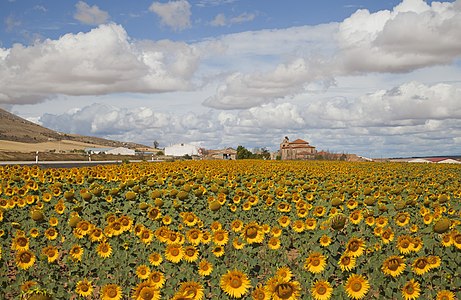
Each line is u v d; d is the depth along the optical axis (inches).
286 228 497.7
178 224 515.5
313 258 331.0
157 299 278.5
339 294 314.0
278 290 260.7
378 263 357.7
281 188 721.6
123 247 400.5
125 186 696.4
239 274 280.7
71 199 584.1
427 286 361.4
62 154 4197.8
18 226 455.5
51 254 378.0
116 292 303.7
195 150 5275.6
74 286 356.5
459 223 456.1
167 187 802.8
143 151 6993.1
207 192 714.2
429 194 754.2
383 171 1414.9
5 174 807.1
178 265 357.1
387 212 593.0
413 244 366.0
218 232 380.2
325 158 3481.8
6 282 358.9
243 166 1521.9
